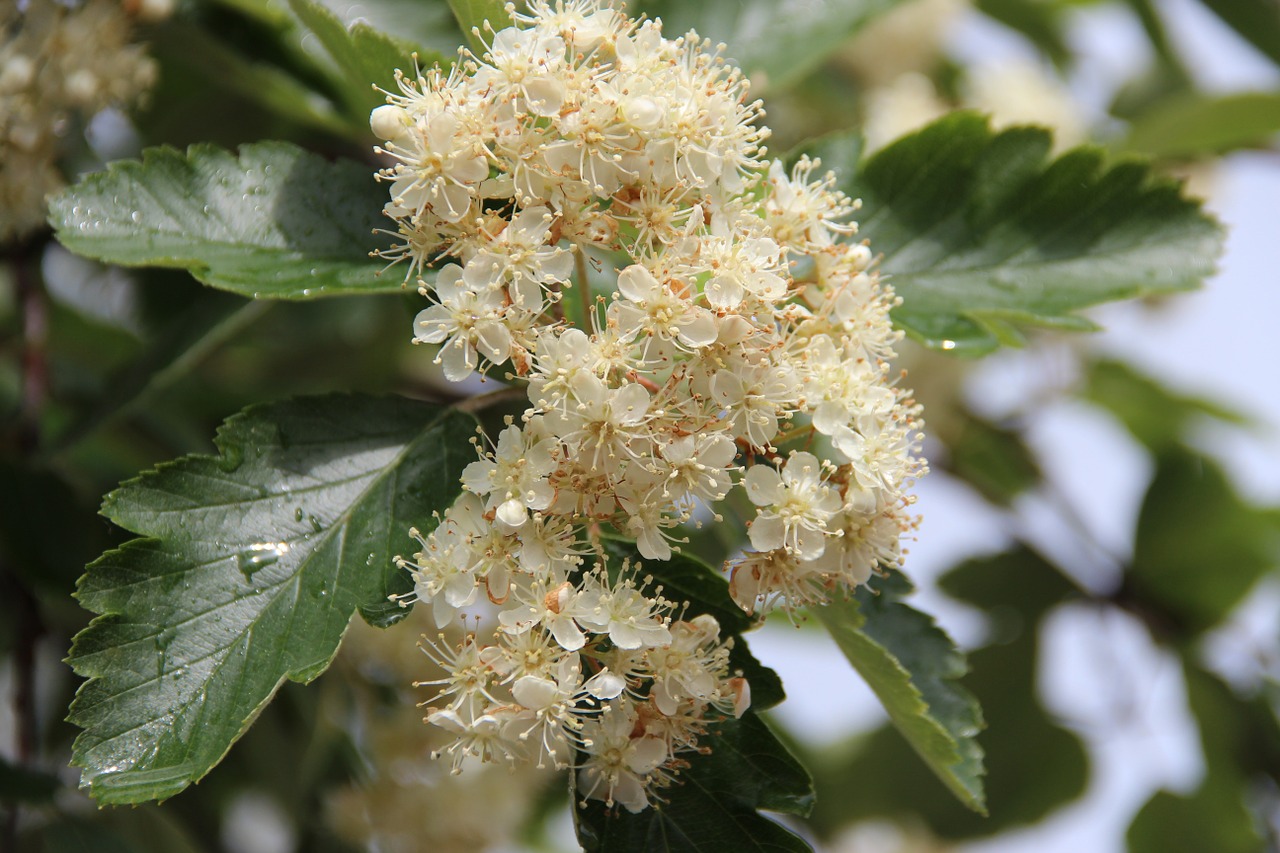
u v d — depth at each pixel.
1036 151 0.67
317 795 0.76
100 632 0.60
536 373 0.61
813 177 0.68
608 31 0.62
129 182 0.63
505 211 0.63
